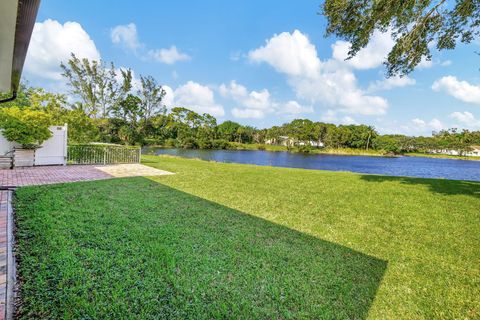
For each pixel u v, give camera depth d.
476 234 4.24
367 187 8.73
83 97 25.39
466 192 8.05
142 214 4.29
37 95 16.50
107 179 7.61
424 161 47.12
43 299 1.96
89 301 1.99
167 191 6.32
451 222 4.88
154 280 2.35
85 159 11.31
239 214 4.75
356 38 7.80
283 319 1.98
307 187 8.21
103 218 3.92
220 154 39.75
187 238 3.41
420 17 6.98
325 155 55.97
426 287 2.59
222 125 70.19
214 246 3.22
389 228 4.46
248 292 2.30
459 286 2.63
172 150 39.84
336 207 5.77
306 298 2.27
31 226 3.39
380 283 2.62
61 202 4.68
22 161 9.42
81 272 2.36
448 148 62.75
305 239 3.72
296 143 66.56
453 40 7.09
